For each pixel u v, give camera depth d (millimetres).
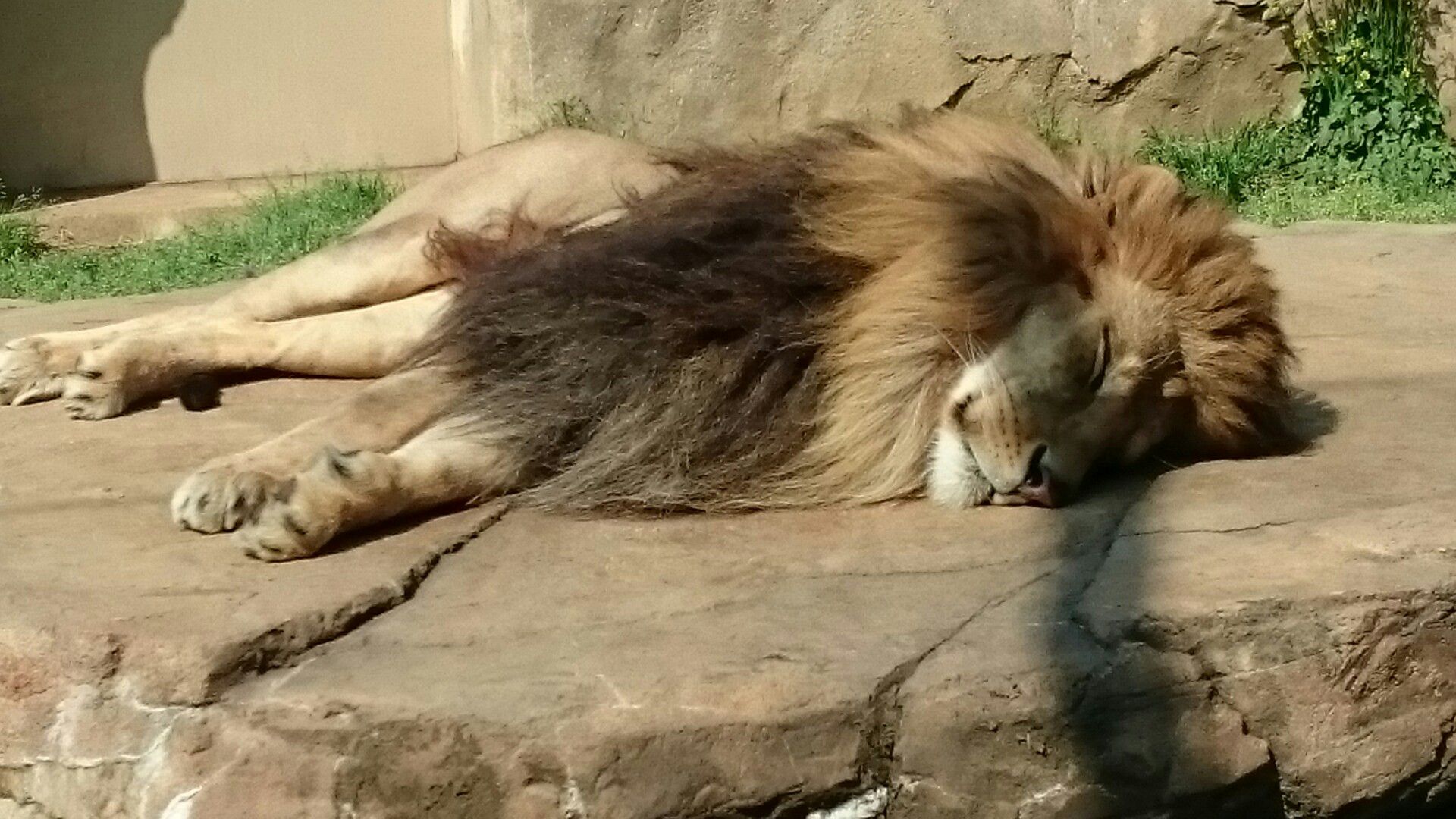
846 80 9945
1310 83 10336
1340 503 3805
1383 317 6273
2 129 10375
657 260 3986
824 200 4059
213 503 3605
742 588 3357
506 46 9641
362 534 3619
